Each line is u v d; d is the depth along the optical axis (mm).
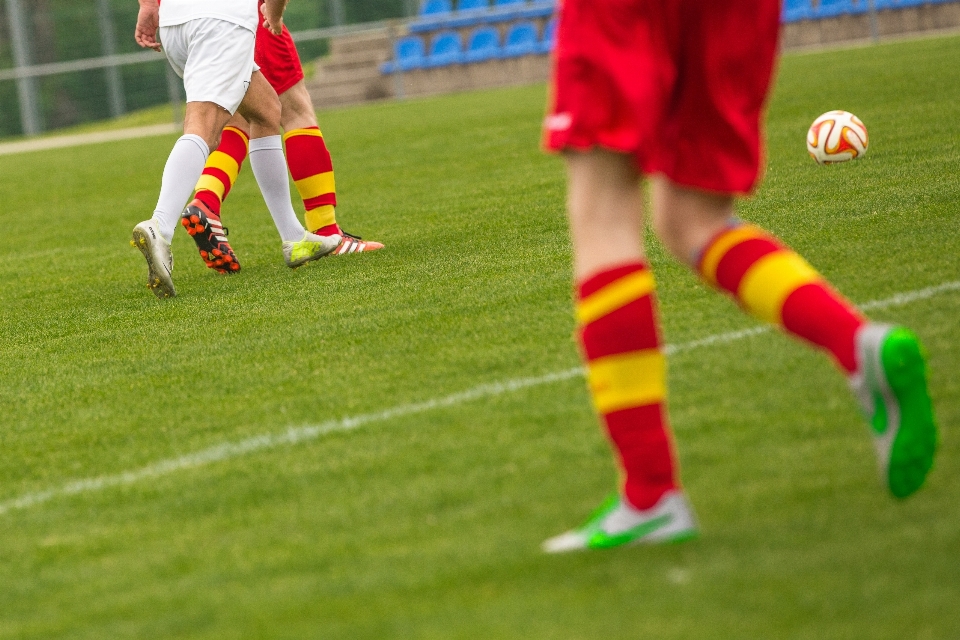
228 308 14164
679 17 6301
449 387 9727
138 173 38781
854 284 11422
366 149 36500
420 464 7977
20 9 83625
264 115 16422
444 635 5434
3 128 85000
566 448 7949
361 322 12477
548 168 26031
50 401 10883
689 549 6082
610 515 6316
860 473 6855
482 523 6824
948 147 20109
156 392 10750
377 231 19469
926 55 45781
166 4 15867
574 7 6133
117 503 7988
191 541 7137
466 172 27281
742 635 5133
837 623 5145
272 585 6281
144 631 5910
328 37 87125
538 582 5910
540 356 10359
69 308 15703
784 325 6387
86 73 86375
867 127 24719
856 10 72875
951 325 9727
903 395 5977
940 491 6465
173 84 67750
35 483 8625
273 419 9477
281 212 16828
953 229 13305
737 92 6547
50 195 34469
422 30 79312
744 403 8352
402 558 6434
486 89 74312
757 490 6777
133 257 20547
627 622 5363
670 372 9281
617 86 6016
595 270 6246
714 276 6656
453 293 13359
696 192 6676
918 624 5070
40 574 6902
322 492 7699
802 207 15992
